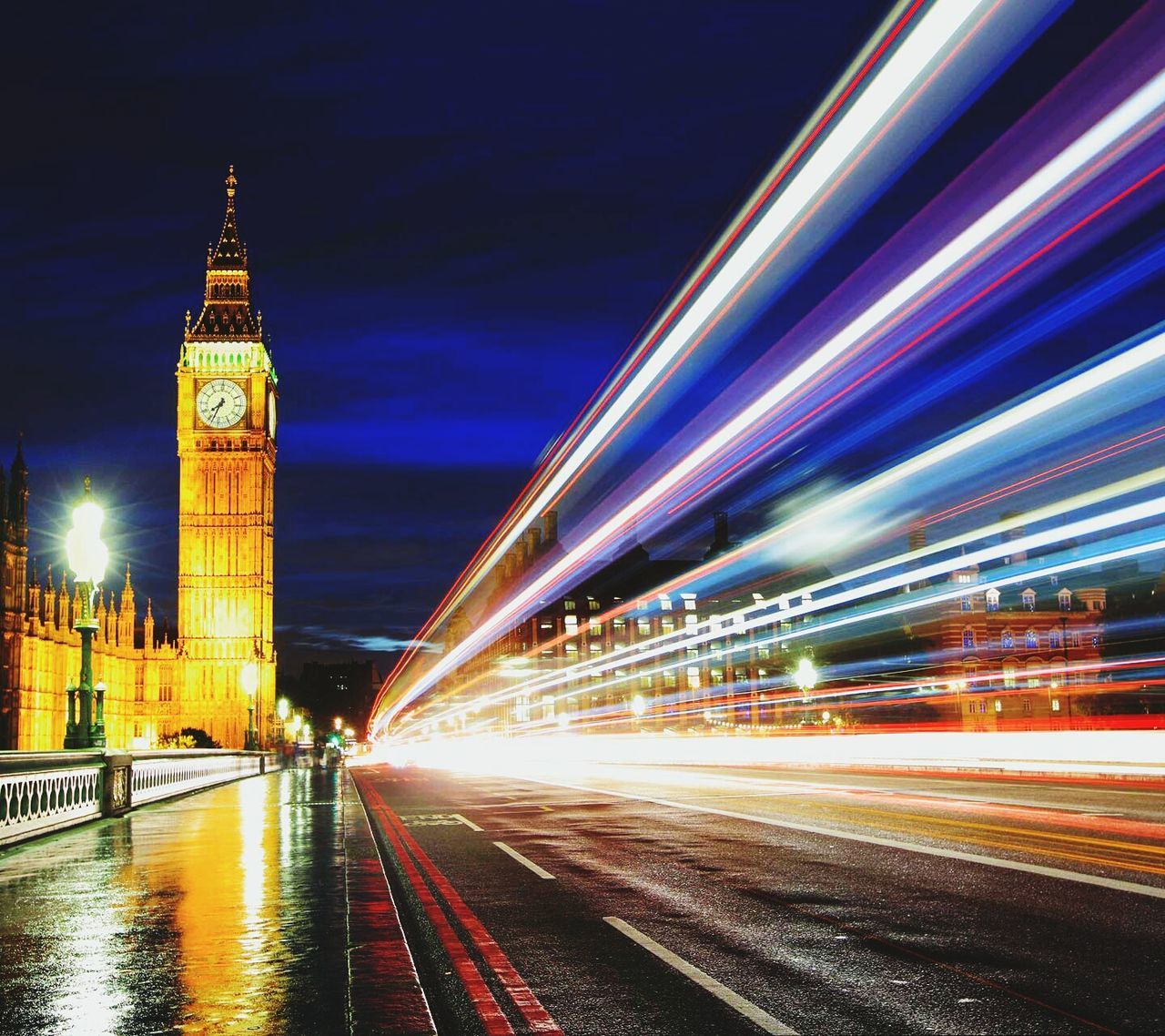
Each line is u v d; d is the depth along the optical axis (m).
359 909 10.55
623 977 8.42
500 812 24.11
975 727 114.94
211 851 15.71
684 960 8.89
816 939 9.55
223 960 8.30
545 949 9.54
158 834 18.59
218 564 145.88
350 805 26.41
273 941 8.97
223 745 142.88
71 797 20.20
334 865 13.98
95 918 10.14
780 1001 7.57
